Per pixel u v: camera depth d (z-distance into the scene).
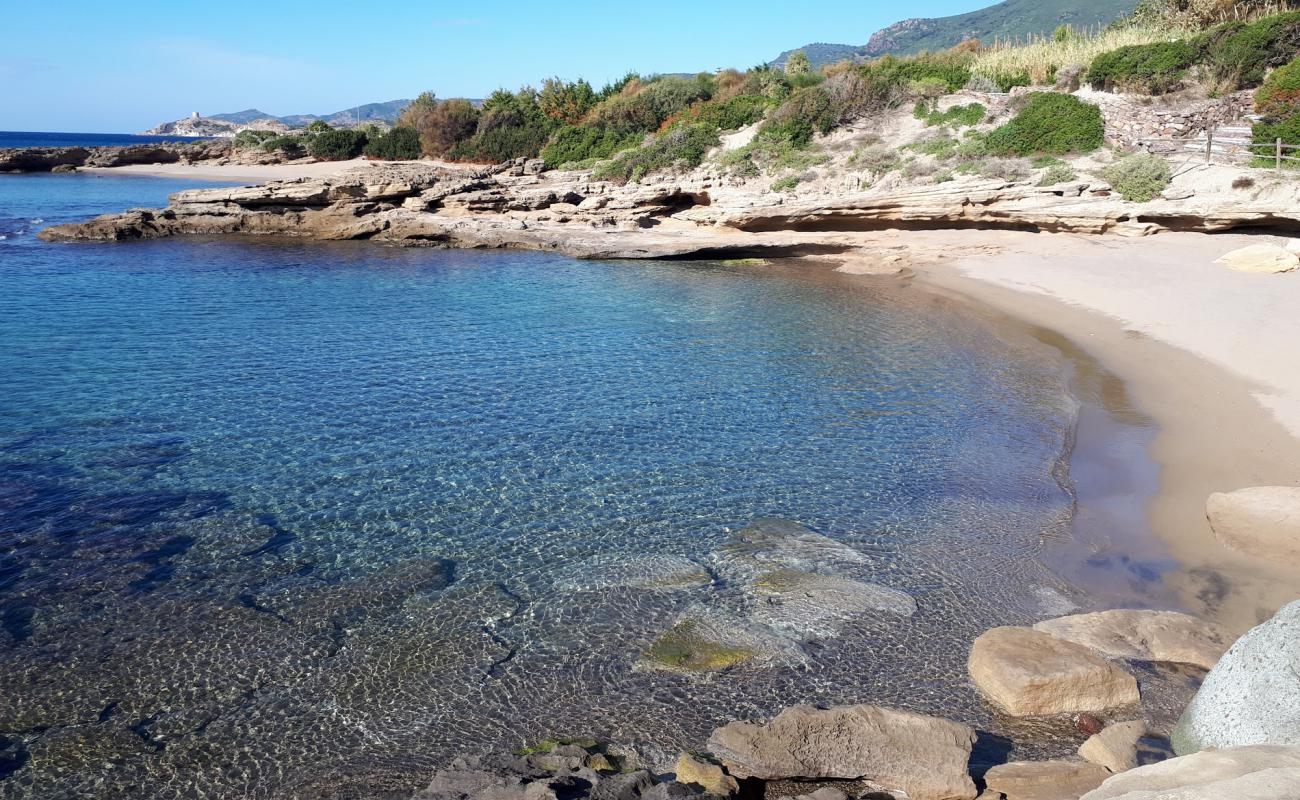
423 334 19.69
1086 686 6.68
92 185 65.25
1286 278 20.83
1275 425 12.37
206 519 10.07
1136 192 27.34
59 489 10.78
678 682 7.21
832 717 6.03
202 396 14.59
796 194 35.66
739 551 9.47
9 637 7.69
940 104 38.34
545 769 5.73
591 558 9.30
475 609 8.29
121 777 6.07
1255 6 36.78
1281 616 5.69
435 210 39.81
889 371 16.67
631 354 18.02
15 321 20.05
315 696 7.00
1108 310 20.34
